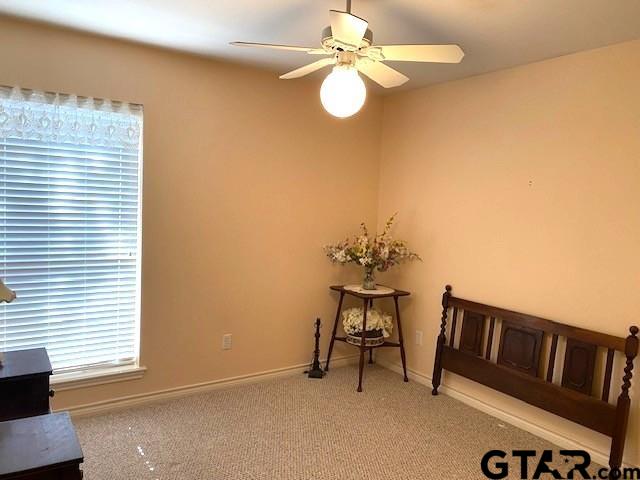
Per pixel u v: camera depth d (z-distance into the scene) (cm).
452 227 344
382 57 193
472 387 331
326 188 378
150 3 227
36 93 262
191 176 315
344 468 243
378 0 210
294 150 358
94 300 293
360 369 349
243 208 339
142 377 310
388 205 399
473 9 216
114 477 229
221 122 324
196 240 321
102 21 252
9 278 267
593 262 263
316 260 379
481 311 318
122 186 295
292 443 267
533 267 293
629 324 248
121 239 298
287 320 369
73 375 288
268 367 363
